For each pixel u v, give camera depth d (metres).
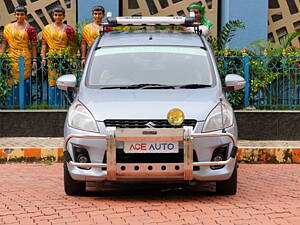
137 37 10.12
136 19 10.07
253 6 16.83
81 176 8.23
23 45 14.66
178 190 9.36
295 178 10.44
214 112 8.35
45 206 8.13
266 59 13.98
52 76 14.09
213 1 17.62
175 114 8.01
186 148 7.94
